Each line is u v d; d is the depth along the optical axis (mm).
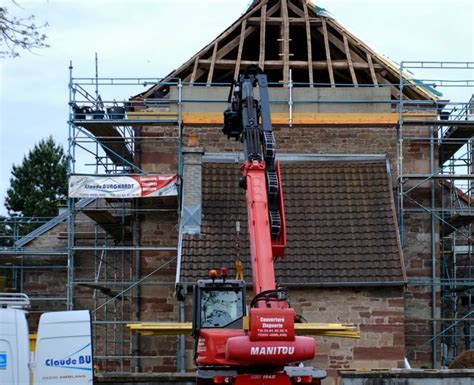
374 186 27500
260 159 17438
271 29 33375
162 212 28078
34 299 31078
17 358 16438
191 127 28922
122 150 30469
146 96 30109
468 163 30922
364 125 28750
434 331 27406
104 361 30375
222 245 25625
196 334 17203
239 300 17484
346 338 24562
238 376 15531
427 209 27953
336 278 24766
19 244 32906
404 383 20391
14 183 67000
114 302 30875
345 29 31938
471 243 31938
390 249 25453
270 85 30672
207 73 31125
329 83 31547
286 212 26703
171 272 27766
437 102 28750
